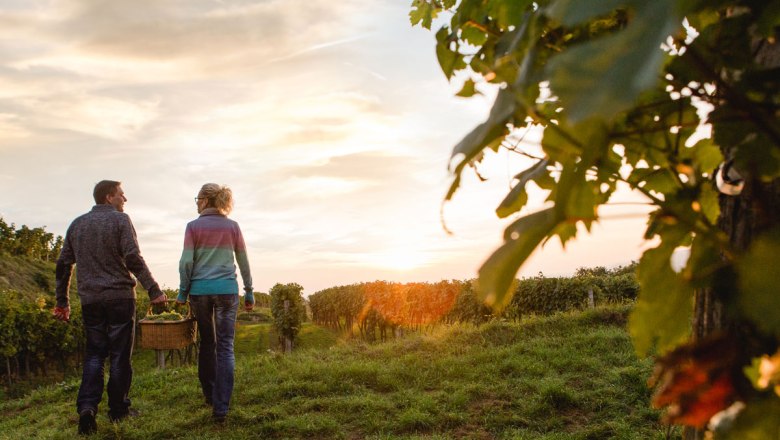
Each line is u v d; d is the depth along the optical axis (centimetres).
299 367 708
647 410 500
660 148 79
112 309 511
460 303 1442
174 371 776
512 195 81
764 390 50
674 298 68
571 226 77
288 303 1606
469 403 563
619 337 779
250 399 600
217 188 543
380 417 536
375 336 1911
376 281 1780
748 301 40
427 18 166
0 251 3694
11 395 1315
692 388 53
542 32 75
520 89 52
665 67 67
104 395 638
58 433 510
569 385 602
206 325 552
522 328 924
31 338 1459
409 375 663
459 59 104
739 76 63
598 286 1409
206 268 532
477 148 55
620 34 34
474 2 100
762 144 61
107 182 521
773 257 40
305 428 508
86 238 504
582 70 33
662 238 68
